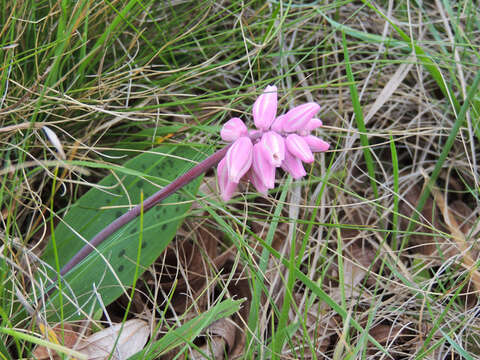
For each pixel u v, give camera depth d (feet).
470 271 1.11
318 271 1.26
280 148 0.90
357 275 1.27
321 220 1.28
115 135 1.31
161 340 0.98
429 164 1.45
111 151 1.28
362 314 1.13
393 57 1.51
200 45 1.44
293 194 1.29
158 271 1.24
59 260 1.11
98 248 1.11
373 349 1.15
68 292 1.09
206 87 1.47
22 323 1.06
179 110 1.40
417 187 1.42
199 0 1.43
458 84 1.35
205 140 1.32
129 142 1.26
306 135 0.95
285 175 1.36
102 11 1.24
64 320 1.05
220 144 1.35
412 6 1.60
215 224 1.28
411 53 1.40
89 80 1.29
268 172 0.92
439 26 1.59
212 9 1.47
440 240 1.31
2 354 0.97
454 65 1.44
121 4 1.29
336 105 1.48
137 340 1.04
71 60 1.26
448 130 1.45
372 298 1.15
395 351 1.12
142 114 1.24
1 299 1.04
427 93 1.50
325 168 1.40
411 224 1.31
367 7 1.57
